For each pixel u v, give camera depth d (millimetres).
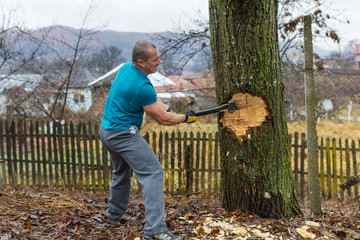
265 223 2686
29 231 2607
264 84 2703
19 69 7188
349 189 4875
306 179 5055
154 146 4875
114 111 2496
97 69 10867
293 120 9648
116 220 2938
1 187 4914
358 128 9148
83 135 5062
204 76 9852
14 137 5238
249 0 2582
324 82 7922
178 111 6199
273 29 2723
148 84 2441
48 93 6664
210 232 2553
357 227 2742
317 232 2539
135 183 5312
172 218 2941
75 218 3010
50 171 5180
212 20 2828
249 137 2770
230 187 2951
